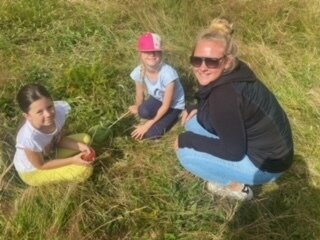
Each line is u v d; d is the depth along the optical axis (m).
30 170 1.45
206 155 1.41
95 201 1.47
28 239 1.35
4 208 1.43
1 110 1.76
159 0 2.28
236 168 1.38
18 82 1.86
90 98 1.81
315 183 1.57
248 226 1.42
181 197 1.51
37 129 1.40
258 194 1.53
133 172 1.57
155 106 1.74
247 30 2.18
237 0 2.30
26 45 2.08
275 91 1.90
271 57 2.03
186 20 2.19
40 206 1.42
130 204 1.48
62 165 1.48
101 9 2.29
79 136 1.58
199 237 1.40
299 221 1.45
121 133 1.72
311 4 2.32
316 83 1.96
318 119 1.79
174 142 1.69
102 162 1.59
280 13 2.29
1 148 1.58
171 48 2.04
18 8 2.21
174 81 1.66
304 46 2.16
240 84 1.24
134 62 1.98
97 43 2.10
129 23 2.21
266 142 1.31
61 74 1.91
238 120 1.25
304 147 1.68
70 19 2.22
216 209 1.47
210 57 1.22
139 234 1.41
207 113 1.35
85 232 1.40
